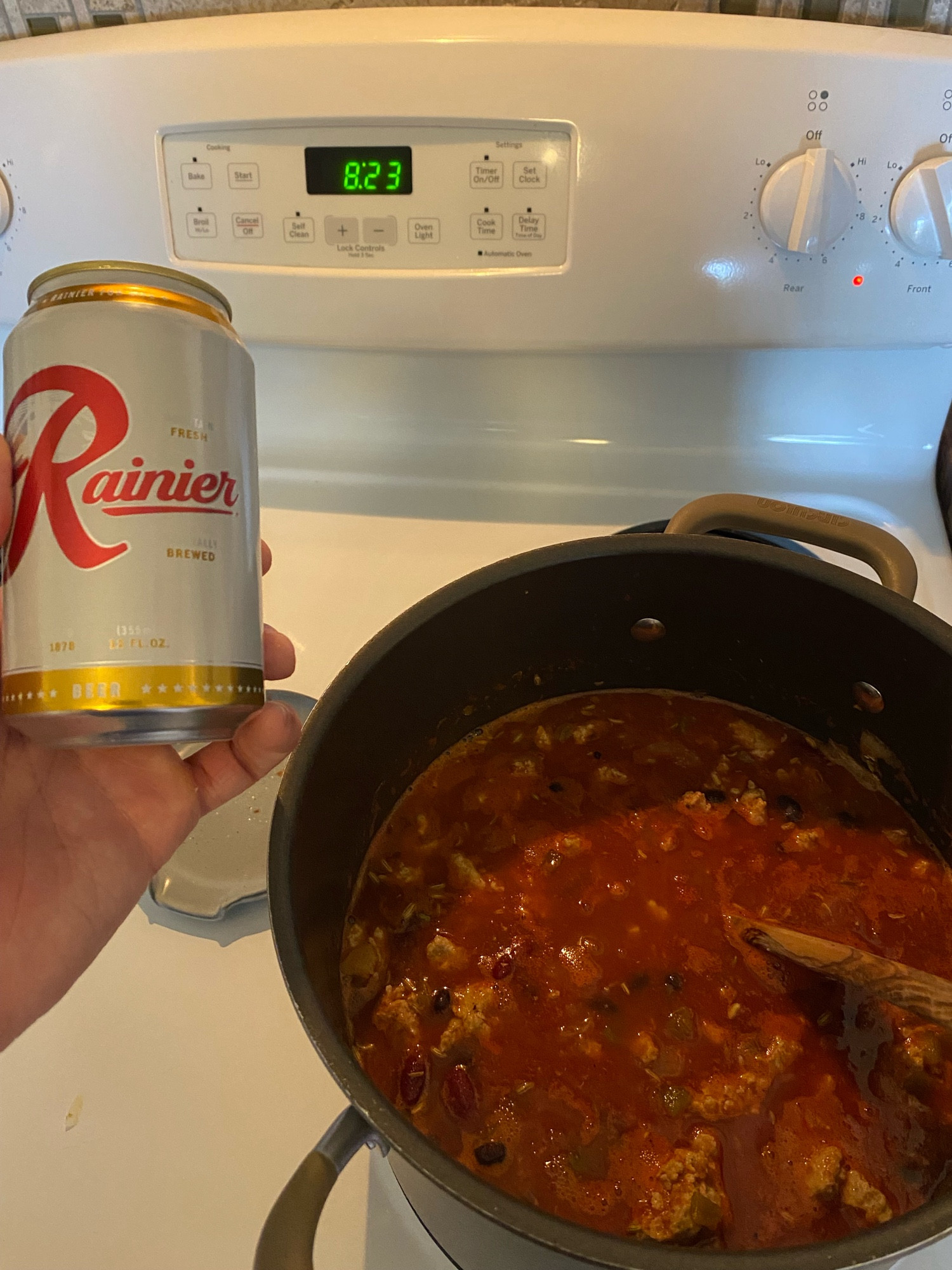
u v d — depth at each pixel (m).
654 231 0.67
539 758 0.71
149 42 0.63
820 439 0.85
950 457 0.79
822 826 0.66
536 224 0.67
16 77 0.65
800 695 0.68
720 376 0.82
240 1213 0.49
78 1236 0.49
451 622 0.58
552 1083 0.53
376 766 0.61
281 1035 0.56
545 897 0.62
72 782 0.52
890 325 0.70
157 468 0.40
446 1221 0.44
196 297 0.42
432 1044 0.55
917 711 0.60
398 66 0.62
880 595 0.55
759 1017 0.56
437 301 0.70
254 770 0.56
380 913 0.62
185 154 0.67
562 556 0.58
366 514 0.83
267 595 0.76
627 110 0.63
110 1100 0.53
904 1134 0.51
